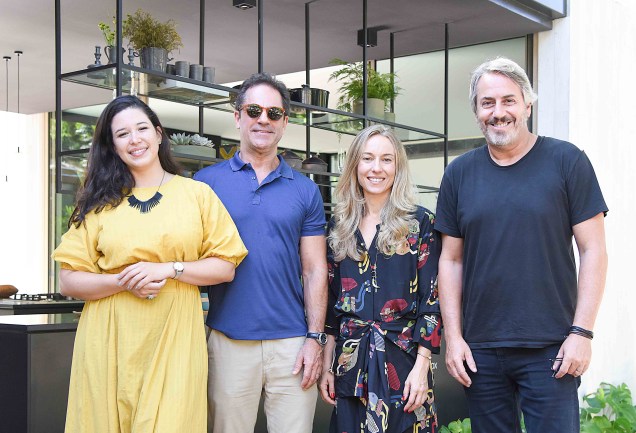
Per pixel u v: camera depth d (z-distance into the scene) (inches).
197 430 95.3
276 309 103.9
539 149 100.6
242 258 99.6
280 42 239.6
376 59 266.7
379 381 101.6
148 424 90.5
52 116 376.2
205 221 97.9
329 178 228.7
